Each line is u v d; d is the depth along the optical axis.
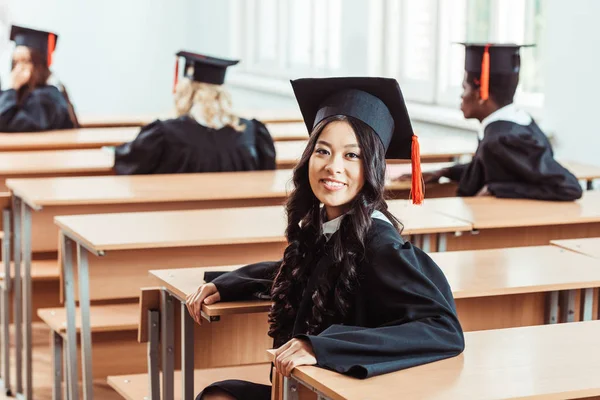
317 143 2.38
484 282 2.83
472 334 2.33
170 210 4.29
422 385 1.97
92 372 3.75
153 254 3.49
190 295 2.66
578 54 5.80
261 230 3.45
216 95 5.00
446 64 7.48
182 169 4.92
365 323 2.31
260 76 10.28
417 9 7.82
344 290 2.29
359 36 8.20
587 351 2.20
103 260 3.46
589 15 5.70
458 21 7.36
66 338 3.76
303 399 2.21
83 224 3.52
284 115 7.66
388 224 2.36
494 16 6.83
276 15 10.12
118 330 3.81
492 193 4.33
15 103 6.38
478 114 4.53
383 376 2.03
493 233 3.91
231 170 5.00
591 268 3.01
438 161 5.69
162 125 4.91
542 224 3.87
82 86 10.95
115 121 7.28
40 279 4.46
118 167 4.91
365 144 2.34
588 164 5.48
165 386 2.93
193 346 2.81
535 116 6.21
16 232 4.30
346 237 2.33
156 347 2.96
